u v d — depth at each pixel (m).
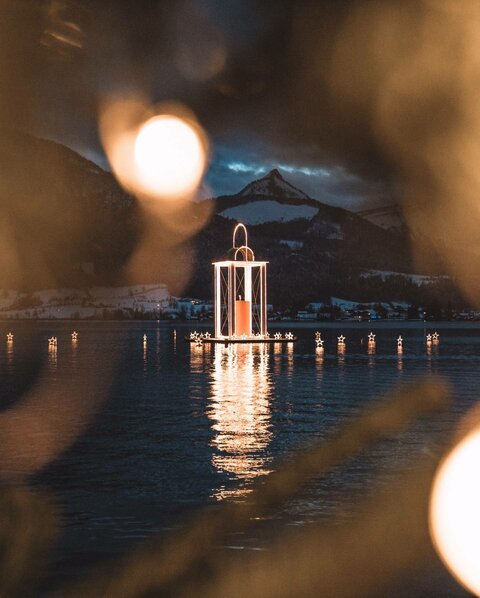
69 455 17.20
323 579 9.05
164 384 37.28
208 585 8.95
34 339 120.62
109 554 10.06
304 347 82.81
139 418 23.88
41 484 14.16
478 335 139.25
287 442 18.86
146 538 10.71
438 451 17.31
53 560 9.80
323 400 29.22
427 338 112.19
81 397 30.94
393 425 21.80
